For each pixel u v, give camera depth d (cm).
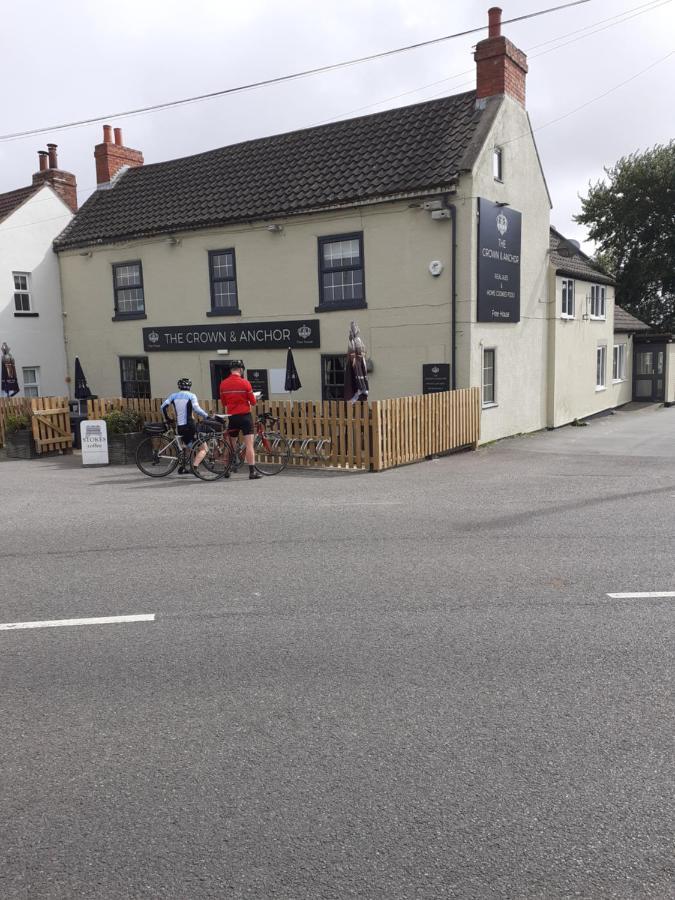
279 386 1745
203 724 388
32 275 2072
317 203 1598
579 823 306
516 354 1758
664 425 2103
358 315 1614
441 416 1410
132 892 272
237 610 555
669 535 758
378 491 1049
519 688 422
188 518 879
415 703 407
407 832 302
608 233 4041
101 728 387
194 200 1881
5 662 470
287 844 296
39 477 1234
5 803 325
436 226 1494
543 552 700
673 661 455
